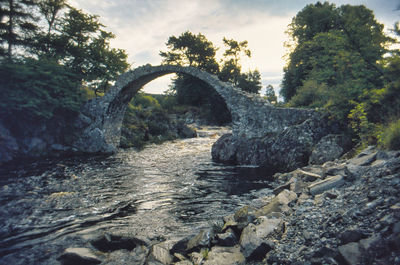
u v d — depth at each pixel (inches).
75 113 725.9
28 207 262.8
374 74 323.3
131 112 1190.3
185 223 217.9
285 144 478.9
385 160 186.9
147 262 140.2
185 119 1766.7
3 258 161.6
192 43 1863.9
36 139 629.9
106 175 435.5
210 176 422.0
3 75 562.9
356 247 93.0
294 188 222.7
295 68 1101.7
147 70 751.1
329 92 451.5
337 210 137.5
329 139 389.4
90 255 157.6
